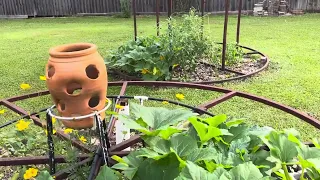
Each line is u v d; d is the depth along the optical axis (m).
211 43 4.28
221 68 4.21
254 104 3.16
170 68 4.01
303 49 5.24
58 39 6.77
